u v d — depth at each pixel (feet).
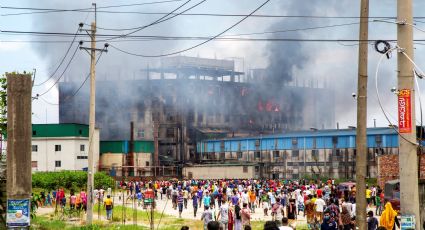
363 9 59.57
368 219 85.61
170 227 128.57
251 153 467.11
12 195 71.26
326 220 83.97
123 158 464.65
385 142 396.98
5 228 86.17
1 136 97.96
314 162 433.89
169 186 240.32
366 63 59.47
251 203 171.83
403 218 48.78
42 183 280.31
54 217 148.87
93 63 122.72
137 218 151.43
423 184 79.20
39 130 411.95
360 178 59.21
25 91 72.59
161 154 568.41
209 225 43.11
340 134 426.92
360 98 59.41
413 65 48.93
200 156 504.84
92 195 120.26
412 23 49.26
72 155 408.26
